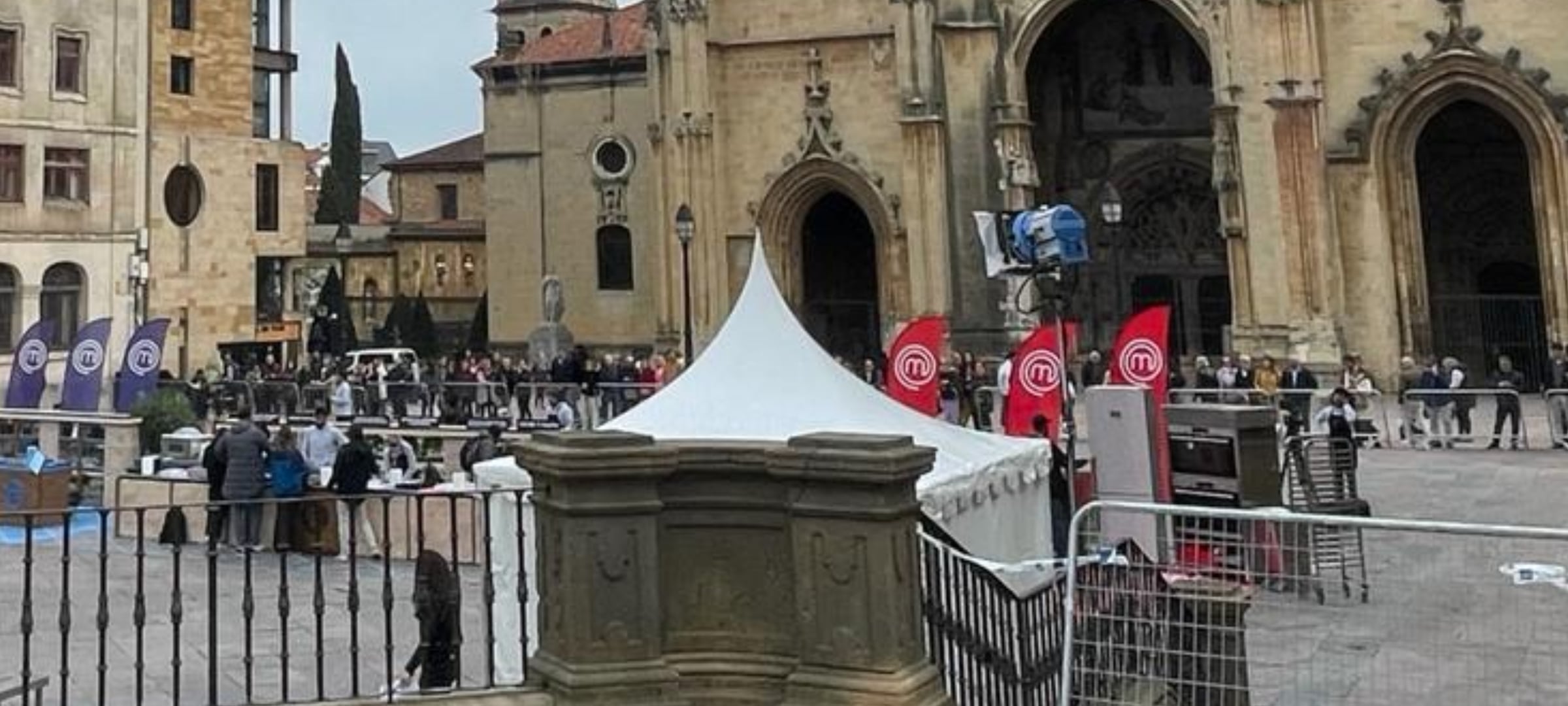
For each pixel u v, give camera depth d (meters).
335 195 95.25
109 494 23.62
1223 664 8.40
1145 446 16.12
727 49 49.62
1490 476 24.92
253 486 17.94
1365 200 41.31
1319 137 41.22
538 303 62.88
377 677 11.89
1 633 13.19
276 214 57.50
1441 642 8.72
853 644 7.45
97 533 20.45
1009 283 44.03
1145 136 49.28
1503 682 8.47
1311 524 8.26
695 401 13.38
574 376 38.81
